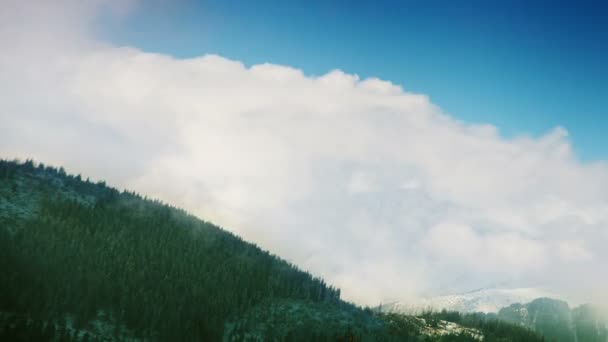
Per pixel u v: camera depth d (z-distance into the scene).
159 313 170.00
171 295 185.38
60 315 146.25
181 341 164.88
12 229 188.25
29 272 153.25
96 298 161.88
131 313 164.50
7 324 124.00
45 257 167.62
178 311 175.50
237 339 180.75
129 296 172.00
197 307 185.75
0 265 150.88
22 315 137.38
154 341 159.75
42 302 143.88
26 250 166.25
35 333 125.81
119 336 153.88
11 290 141.25
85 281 165.50
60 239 190.12
